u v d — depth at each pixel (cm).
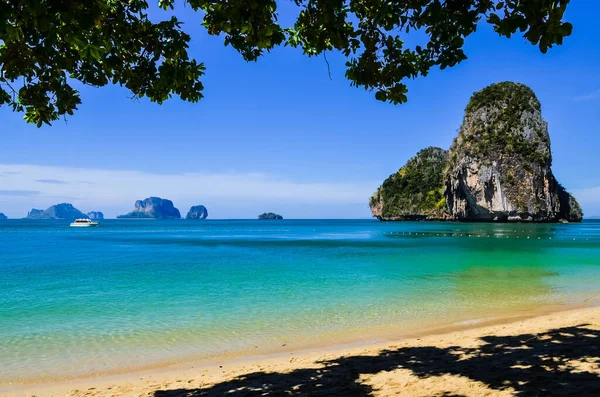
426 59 553
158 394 613
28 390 650
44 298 1422
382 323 1055
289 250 3850
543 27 368
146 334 968
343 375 647
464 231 8350
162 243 5053
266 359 787
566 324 945
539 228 9825
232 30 527
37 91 487
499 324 1010
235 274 2056
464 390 538
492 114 14475
